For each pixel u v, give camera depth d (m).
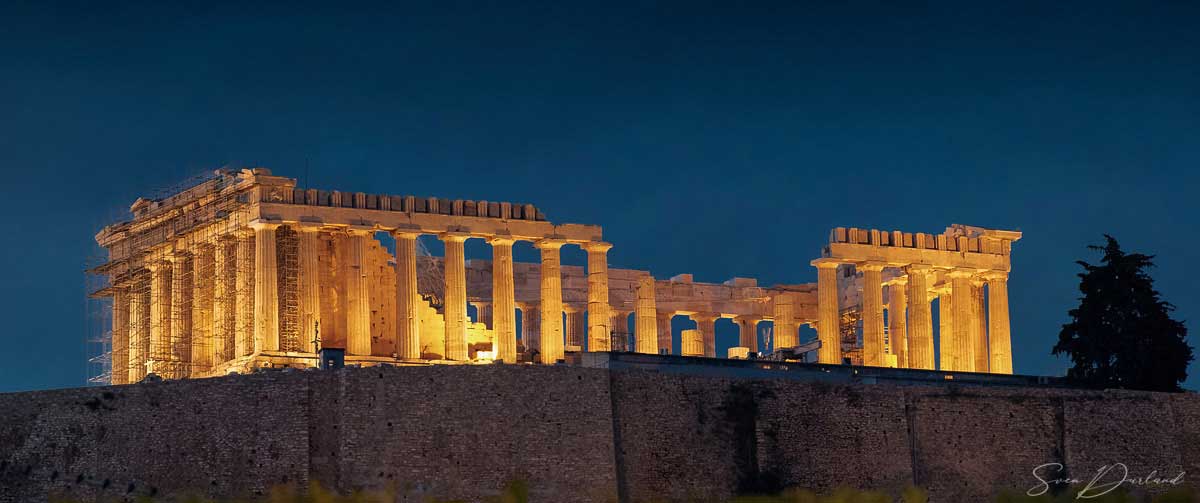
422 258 183.12
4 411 120.44
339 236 170.62
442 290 183.25
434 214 172.00
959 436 134.75
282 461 117.94
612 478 122.94
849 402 131.75
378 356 167.75
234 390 119.75
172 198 175.62
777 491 127.62
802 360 166.12
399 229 169.50
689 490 125.69
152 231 178.00
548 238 177.50
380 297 174.88
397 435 118.69
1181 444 141.62
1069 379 152.00
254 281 165.12
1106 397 140.25
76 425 120.19
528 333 194.00
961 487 133.50
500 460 120.44
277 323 163.50
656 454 125.50
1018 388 138.25
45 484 119.06
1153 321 156.50
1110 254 160.00
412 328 168.75
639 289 189.62
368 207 169.12
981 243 191.38
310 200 166.75
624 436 124.88
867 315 186.38
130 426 120.06
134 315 180.88
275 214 164.25
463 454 119.69
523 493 118.31
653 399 126.44
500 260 175.75
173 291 175.12
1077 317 159.62
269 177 165.88
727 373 137.12
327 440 118.31
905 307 196.75
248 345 164.75
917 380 143.38
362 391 118.88
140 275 181.50
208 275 172.00
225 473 118.50
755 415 128.88
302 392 118.88
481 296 188.25
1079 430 138.12
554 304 177.38
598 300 179.88
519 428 121.31
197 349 171.00
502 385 121.69
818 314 194.75
